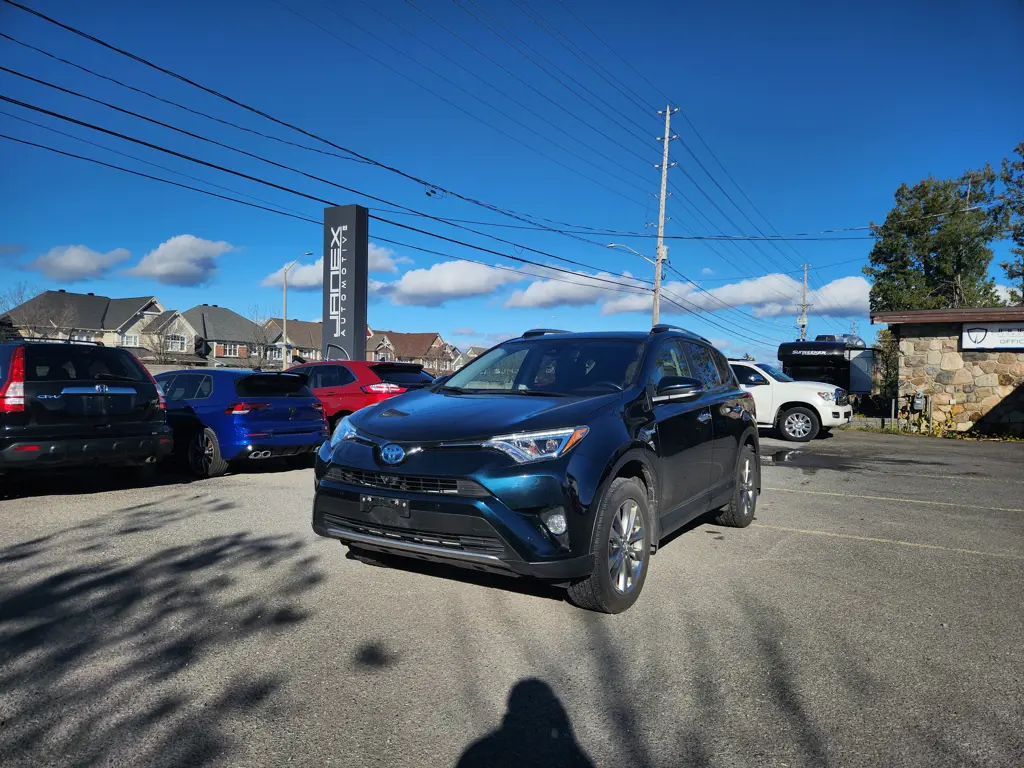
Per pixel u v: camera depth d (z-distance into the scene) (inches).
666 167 1194.0
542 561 137.6
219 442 319.0
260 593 164.9
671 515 183.5
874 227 1406.3
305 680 121.6
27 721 106.3
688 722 110.1
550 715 111.6
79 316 2219.5
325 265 715.4
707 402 214.4
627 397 172.2
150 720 107.4
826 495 316.8
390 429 155.6
